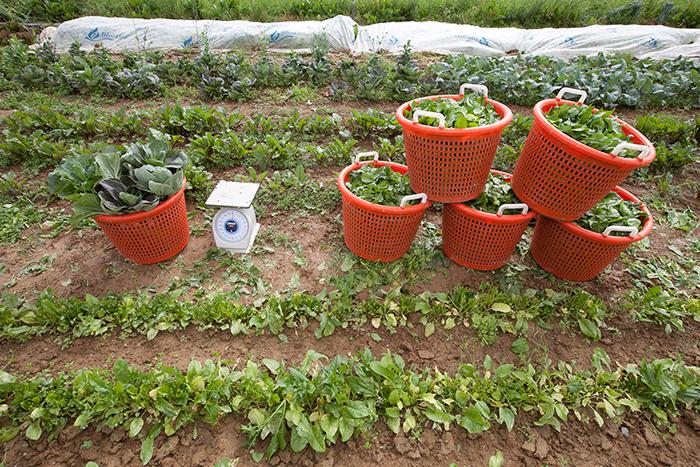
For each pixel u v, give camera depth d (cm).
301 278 326
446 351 279
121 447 221
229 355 268
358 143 514
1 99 602
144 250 313
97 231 363
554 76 647
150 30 814
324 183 432
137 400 224
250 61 754
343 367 247
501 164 460
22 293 303
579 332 297
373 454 225
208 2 984
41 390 235
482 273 333
